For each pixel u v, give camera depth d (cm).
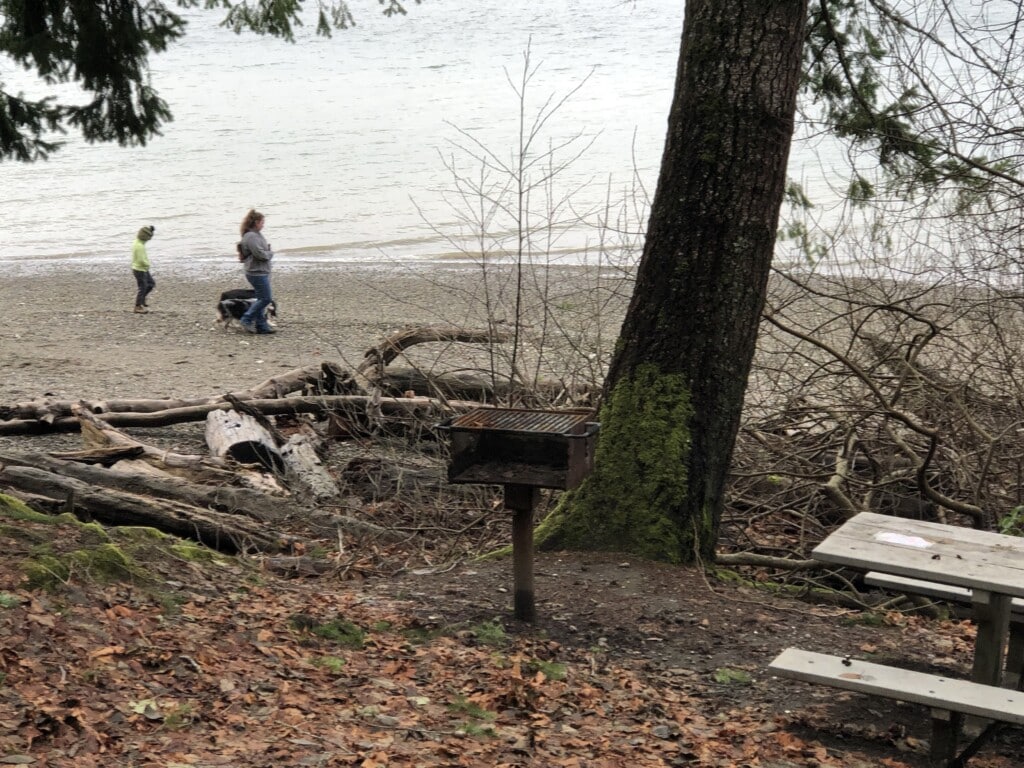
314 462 928
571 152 4216
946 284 830
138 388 1456
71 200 3853
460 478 526
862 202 839
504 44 9662
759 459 817
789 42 627
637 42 8912
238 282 2473
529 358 1087
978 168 751
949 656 551
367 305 2128
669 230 648
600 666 507
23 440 1139
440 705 452
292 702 431
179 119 6075
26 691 393
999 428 795
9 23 917
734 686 495
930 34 767
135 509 719
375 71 8444
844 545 434
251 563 658
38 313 2098
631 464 653
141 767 357
